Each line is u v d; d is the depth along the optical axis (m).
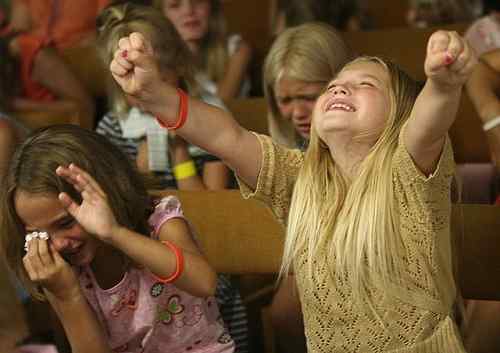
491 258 3.06
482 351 3.42
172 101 2.73
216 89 5.27
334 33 4.04
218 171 4.22
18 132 4.11
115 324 3.01
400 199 2.64
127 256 2.87
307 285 2.77
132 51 2.62
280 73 3.98
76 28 6.16
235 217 3.29
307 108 3.98
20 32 5.93
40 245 2.81
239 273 3.32
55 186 2.81
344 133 2.69
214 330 3.09
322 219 2.76
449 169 2.60
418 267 2.65
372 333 2.70
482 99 3.94
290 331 3.74
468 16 6.30
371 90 2.71
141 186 2.98
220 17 5.34
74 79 5.48
